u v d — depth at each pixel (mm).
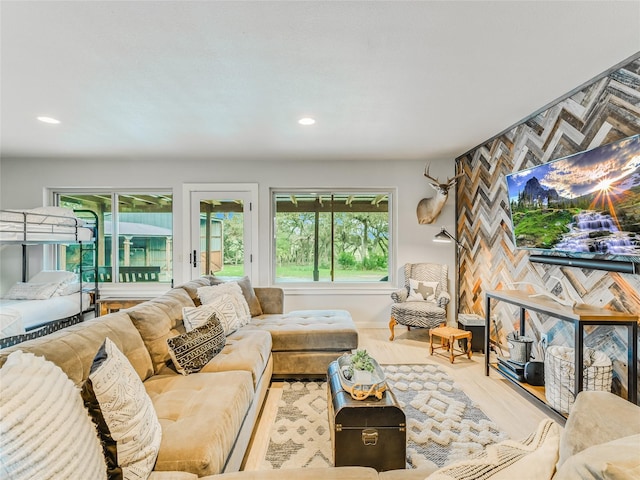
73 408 912
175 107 2719
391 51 1916
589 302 2373
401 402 2473
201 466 1172
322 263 4773
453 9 1562
